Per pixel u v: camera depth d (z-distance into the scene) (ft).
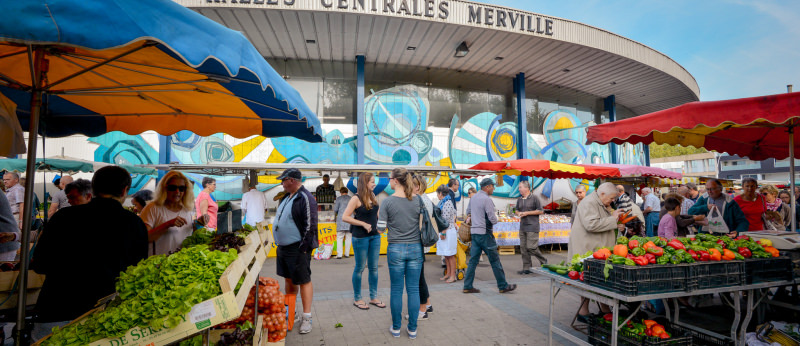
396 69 43.01
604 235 14.16
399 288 13.60
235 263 6.87
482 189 20.44
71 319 7.75
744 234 14.83
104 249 8.13
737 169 189.37
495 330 14.49
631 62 41.68
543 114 49.65
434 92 44.21
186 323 5.77
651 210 28.50
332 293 19.94
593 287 10.87
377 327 14.83
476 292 19.89
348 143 40.96
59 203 25.14
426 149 43.42
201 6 29.50
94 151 37.09
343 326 14.92
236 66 5.87
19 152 8.95
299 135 14.42
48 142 36.42
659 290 10.18
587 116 53.06
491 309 17.04
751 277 11.64
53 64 8.69
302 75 40.73
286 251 14.07
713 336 12.76
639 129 13.89
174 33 4.99
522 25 34.88
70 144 36.86
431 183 42.45
